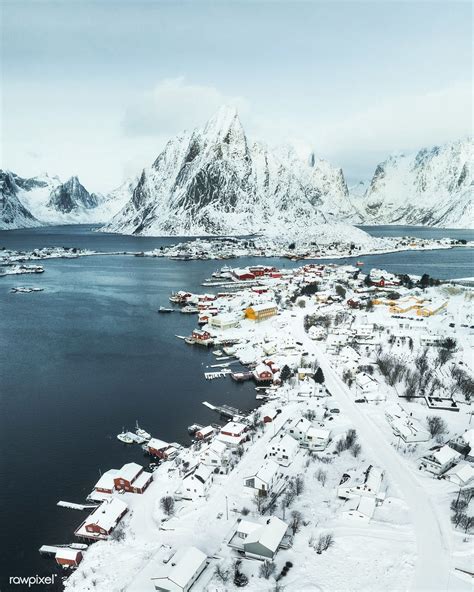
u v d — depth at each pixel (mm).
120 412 124312
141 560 72438
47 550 76500
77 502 88500
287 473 94250
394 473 92188
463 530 74938
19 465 100188
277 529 73188
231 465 97188
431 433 107188
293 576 67125
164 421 119438
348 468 95000
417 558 69062
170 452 103000
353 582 65188
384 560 69125
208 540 76125
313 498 85562
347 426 111938
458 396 125562
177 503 86625
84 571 71125
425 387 129000
